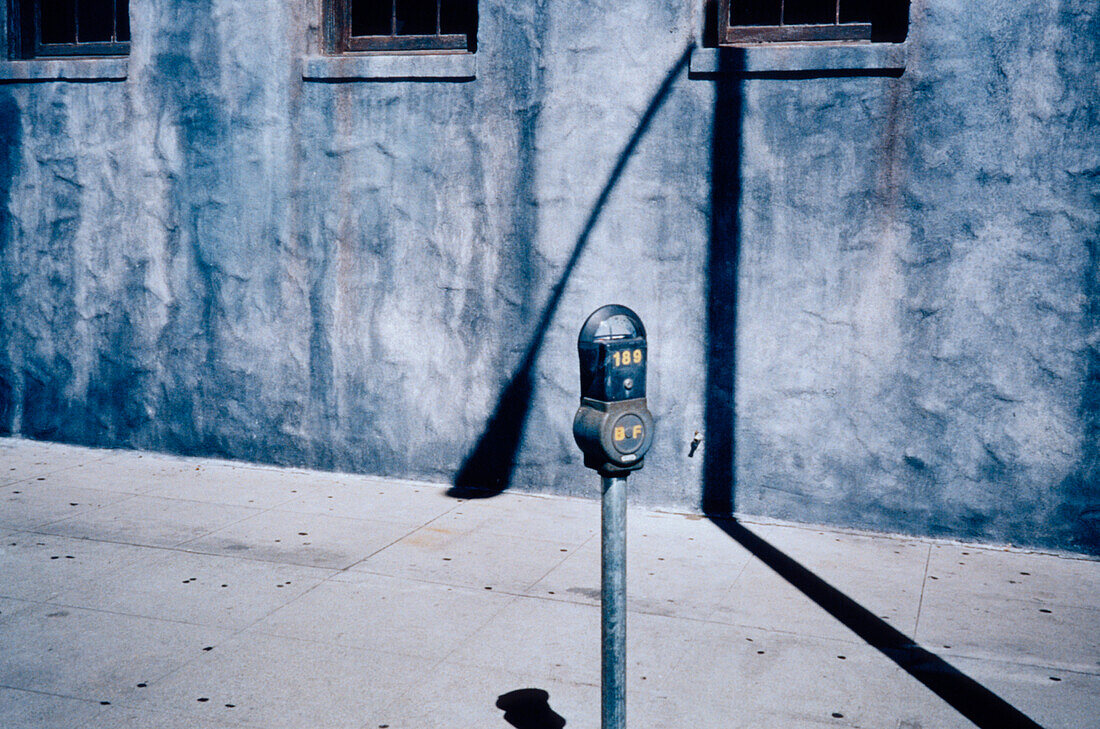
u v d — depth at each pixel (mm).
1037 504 5574
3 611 4477
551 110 6195
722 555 5434
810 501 5965
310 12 6621
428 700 3715
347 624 4414
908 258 5648
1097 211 5320
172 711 3609
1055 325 5449
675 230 6035
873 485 5840
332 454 6898
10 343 7551
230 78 6797
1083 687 3939
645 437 3012
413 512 6109
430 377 6629
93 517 5879
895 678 3986
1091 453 5457
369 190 6602
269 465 7035
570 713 3623
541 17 6156
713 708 3703
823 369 5852
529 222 6312
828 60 5645
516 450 6516
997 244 5496
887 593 4914
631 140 6059
